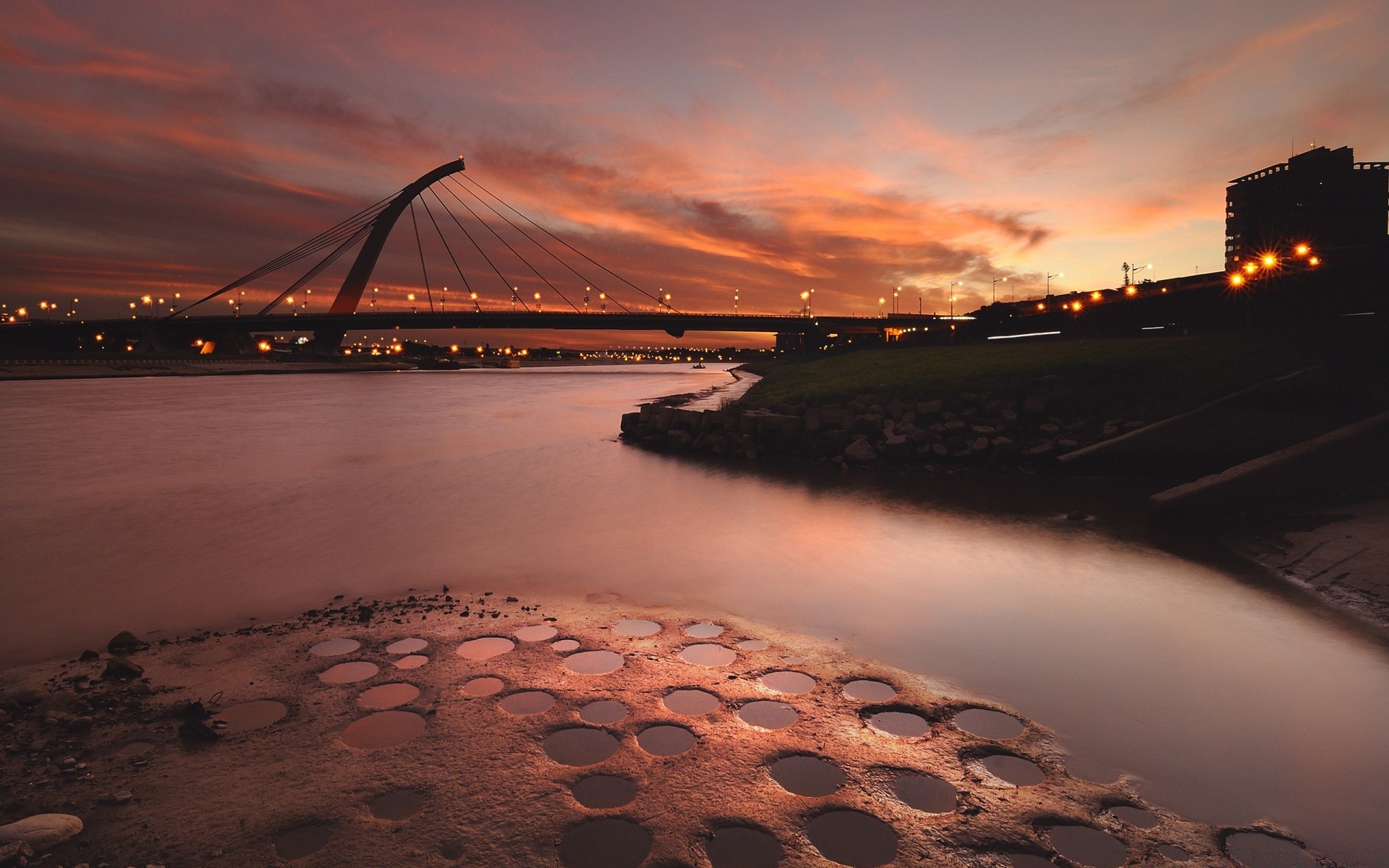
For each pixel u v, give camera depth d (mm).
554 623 7059
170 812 3850
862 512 13078
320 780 4180
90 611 7555
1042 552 10016
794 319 132625
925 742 4688
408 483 16594
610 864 3434
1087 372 24047
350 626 6992
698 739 4707
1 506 13750
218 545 10562
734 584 8469
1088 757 4508
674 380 109062
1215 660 6117
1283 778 4281
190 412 41469
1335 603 7652
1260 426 15781
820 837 3670
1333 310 43281
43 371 100625
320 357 157375
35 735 4719
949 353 46312
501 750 4535
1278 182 138875
